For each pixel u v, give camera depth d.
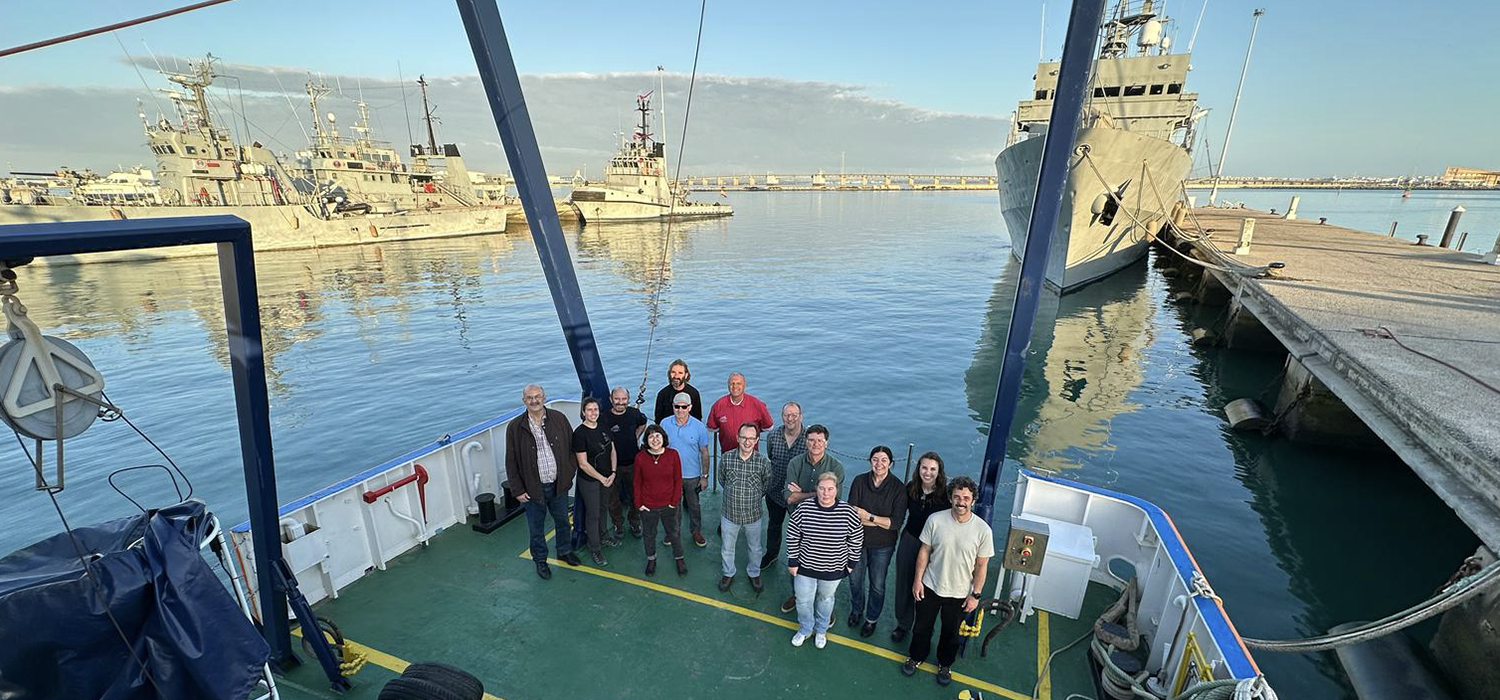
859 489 4.52
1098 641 4.33
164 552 2.64
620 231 60.56
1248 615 6.76
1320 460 10.41
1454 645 5.05
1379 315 11.13
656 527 5.42
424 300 25.89
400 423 12.47
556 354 17.48
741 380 5.77
